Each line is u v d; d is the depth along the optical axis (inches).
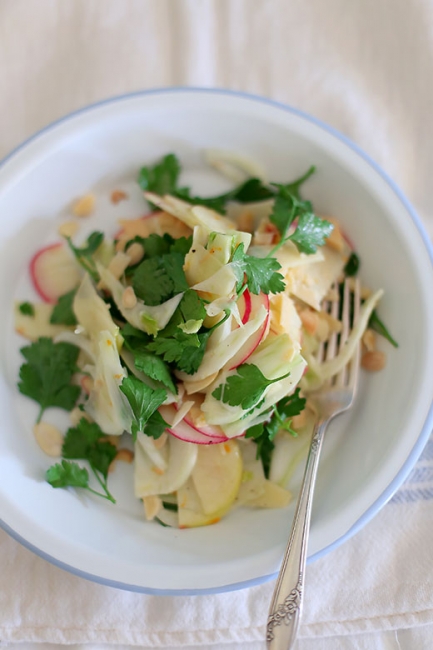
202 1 20.0
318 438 16.7
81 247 18.4
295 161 18.1
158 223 18.3
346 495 16.1
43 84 19.5
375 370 17.6
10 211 17.6
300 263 17.4
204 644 16.9
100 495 16.8
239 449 17.0
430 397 16.1
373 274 17.9
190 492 16.8
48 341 17.7
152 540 16.5
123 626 16.7
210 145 18.4
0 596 16.8
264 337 16.4
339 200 18.1
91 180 18.5
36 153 17.4
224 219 18.2
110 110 17.6
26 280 18.1
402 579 17.0
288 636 14.9
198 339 16.1
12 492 16.1
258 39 19.9
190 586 15.4
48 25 19.7
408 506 17.4
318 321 17.6
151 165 18.6
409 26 19.8
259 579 15.3
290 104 19.7
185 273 16.7
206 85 19.8
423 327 16.6
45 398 17.4
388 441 16.3
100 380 16.9
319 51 19.9
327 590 17.0
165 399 16.1
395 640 17.0
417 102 19.5
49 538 15.7
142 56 19.7
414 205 19.1
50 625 16.6
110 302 17.7
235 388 16.0
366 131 19.4
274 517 16.6
